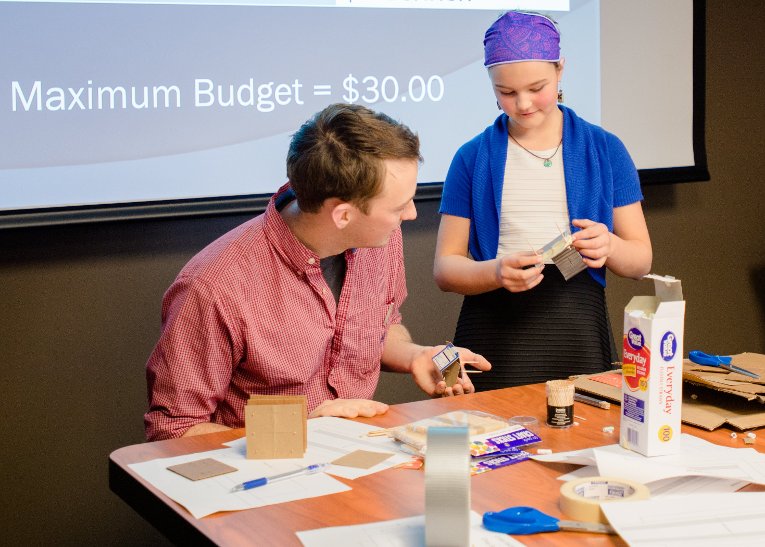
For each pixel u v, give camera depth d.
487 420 1.33
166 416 1.48
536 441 1.28
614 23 3.00
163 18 2.49
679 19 3.09
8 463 2.51
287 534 0.99
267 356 1.53
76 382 2.56
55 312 2.53
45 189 2.41
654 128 3.09
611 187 2.07
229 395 1.59
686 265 3.37
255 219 1.60
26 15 2.36
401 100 2.76
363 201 1.38
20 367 2.50
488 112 2.87
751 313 3.50
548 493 1.10
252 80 2.60
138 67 2.47
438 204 2.96
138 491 1.17
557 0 2.91
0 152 2.36
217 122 2.57
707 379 1.40
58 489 2.57
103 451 2.62
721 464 1.16
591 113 2.99
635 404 1.21
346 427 1.39
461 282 2.01
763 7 3.40
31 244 2.49
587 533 0.96
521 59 1.91
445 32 2.79
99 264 2.56
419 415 1.46
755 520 0.95
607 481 1.06
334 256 1.65
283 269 1.54
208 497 1.10
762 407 1.39
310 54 2.65
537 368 2.02
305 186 1.39
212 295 1.47
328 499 1.09
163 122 2.51
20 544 2.54
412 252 2.94
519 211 2.07
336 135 1.37
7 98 2.35
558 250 1.80
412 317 2.97
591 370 2.02
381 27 2.72
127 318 2.61
